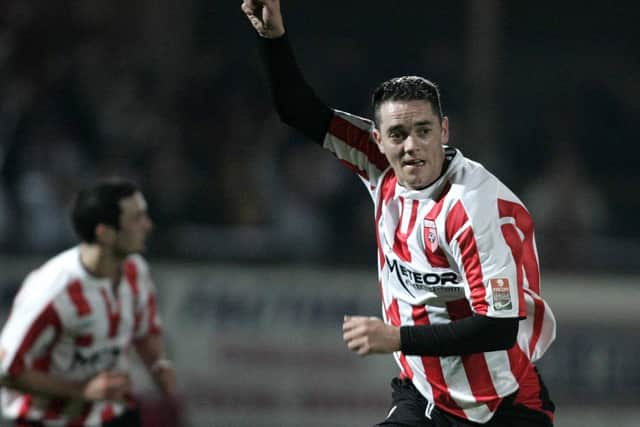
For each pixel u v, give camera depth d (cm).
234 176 3319
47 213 3145
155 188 3250
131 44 3706
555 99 4072
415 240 1380
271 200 3344
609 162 3881
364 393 3119
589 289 3278
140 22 3772
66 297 1855
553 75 4188
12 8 3519
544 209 3491
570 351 3253
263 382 3056
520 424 1454
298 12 4191
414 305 1420
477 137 3600
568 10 4259
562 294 3262
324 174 3438
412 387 1521
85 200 1866
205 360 3023
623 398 3266
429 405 1484
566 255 3353
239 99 3638
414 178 1328
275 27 1456
